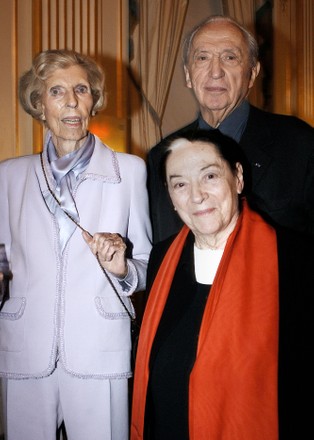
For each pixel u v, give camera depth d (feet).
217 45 8.21
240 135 8.52
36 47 13.98
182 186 6.82
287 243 6.83
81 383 7.64
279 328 6.48
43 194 7.88
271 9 17.07
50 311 7.58
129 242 8.29
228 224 6.93
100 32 15.02
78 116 7.66
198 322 6.75
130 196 8.17
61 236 7.70
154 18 15.87
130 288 7.75
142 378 7.00
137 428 7.06
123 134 15.08
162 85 15.90
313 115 17.31
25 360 7.59
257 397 6.34
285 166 8.14
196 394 6.42
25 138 13.89
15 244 7.89
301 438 6.33
